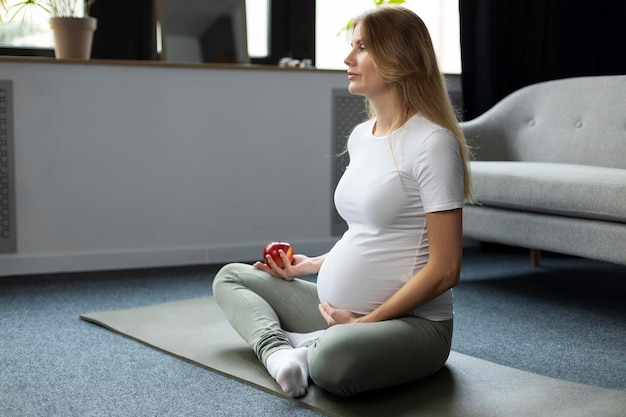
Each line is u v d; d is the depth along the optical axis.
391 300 1.74
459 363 2.01
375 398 1.75
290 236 3.62
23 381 1.89
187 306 2.62
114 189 3.33
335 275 1.85
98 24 3.49
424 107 1.77
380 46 1.76
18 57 3.13
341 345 1.65
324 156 3.62
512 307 2.72
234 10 3.65
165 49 3.54
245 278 2.04
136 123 3.33
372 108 2.02
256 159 3.53
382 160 1.79
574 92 3.29
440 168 1.69
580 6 3.81
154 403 1.75
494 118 3.46
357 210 1.82
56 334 2.31
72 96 3.23
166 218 3.42
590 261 3.57
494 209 2.93
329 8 3.84
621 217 2.43
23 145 3.19
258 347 1.90
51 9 3.36
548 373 2.03
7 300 2.75
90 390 1.83
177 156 3.41
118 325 2.36
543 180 2.68
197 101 3.41
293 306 2.04
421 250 1.78
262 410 1.70
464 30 3.77
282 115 3.54
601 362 2.12
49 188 3.25
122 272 3.27
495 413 1.67
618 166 3.08
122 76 3.29
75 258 3.29
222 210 3.50
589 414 1.66
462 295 2.89
